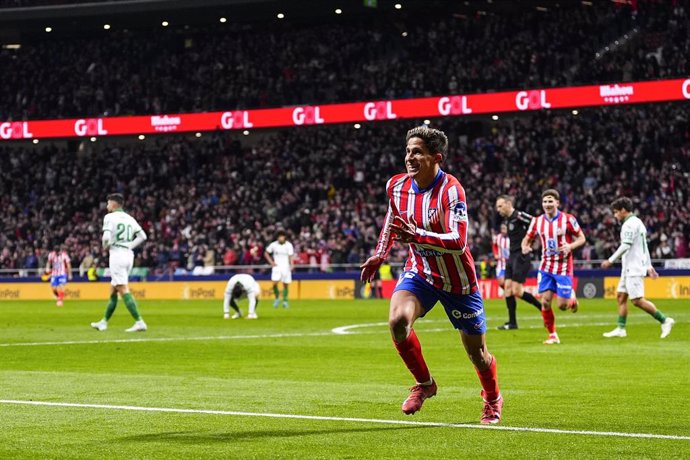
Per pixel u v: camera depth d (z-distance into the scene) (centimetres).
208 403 1110
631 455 779
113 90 6806
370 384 1310
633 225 2150
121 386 1286
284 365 1602
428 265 923
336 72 6525
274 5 6272
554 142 5725
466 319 936
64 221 6406
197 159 6581
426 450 807
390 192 942
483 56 6134
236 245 5678
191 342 2123
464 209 906
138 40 7019
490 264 5062
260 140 6662
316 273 5356
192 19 6688
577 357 1708
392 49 6544
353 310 3788
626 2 6003
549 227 1992
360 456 781
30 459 772
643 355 1741
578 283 4841
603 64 5759
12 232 6425
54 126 6444
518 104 5497
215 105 6525
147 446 829
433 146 906
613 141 5625
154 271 5759
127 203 6444
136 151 6769
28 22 6688
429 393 953
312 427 933
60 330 2591
